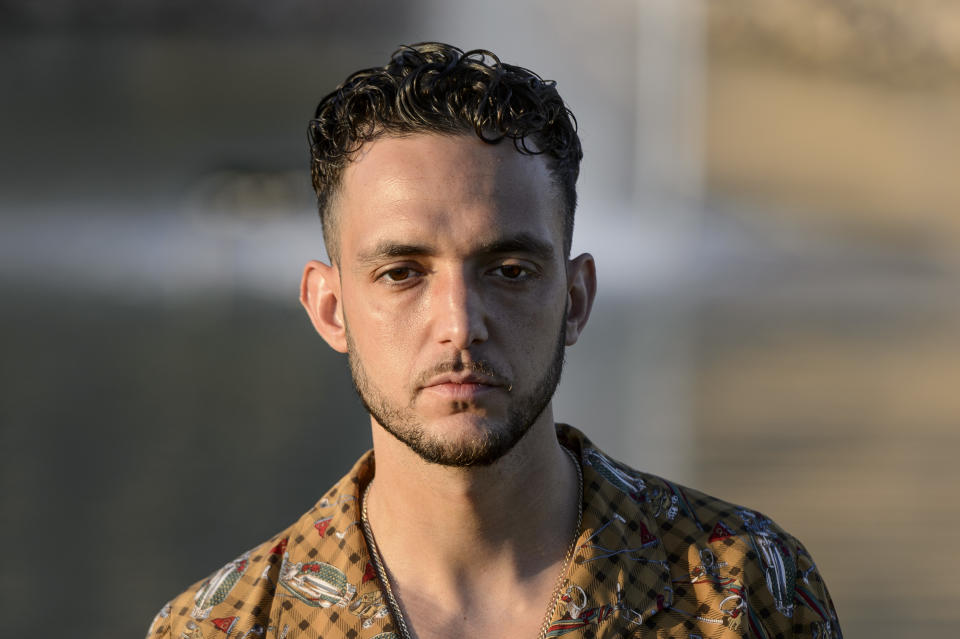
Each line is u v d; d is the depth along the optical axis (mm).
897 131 57688
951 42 62438
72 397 10992
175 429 9352
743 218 48656
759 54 60656
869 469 8008
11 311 18891
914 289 31359
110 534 6234
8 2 59625
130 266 28375
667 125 55125
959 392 11891
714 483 7387
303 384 11820
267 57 59719
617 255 40281
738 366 13461
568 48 54906
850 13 61750
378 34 60281
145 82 55906
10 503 6926
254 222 37094
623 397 10680
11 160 44562
